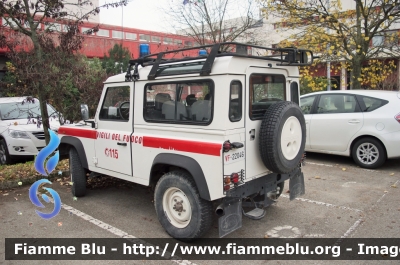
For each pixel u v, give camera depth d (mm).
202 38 13172
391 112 6773
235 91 3701
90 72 8102
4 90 6977
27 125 8141
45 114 7199
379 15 9867
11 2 6570
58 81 6730
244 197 3906
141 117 4523
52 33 6910
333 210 5016
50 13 6758
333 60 10680
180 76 3971
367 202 5285
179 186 3928
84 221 4832
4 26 6543
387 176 6578
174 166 4254
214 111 3670
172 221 4160
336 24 9742
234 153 3682
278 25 11367
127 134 4680
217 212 3686
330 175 6789
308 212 4973
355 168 7223
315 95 7926
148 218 4918
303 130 4180
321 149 7727
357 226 4457
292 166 4023
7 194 6070
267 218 4797
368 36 9914
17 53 6559
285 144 3891
